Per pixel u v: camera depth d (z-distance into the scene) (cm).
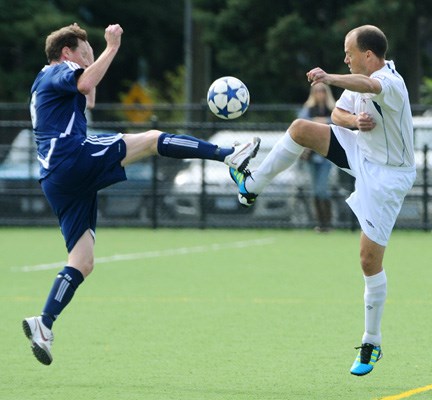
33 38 10431
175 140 2362
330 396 2189
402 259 4541
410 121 2322
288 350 2670
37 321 2220
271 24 9350
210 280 3922
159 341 2786
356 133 2409
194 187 5894
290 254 4722
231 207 5884
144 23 12569
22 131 6038
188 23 9431
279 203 5809
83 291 3662
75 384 2305
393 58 9412
